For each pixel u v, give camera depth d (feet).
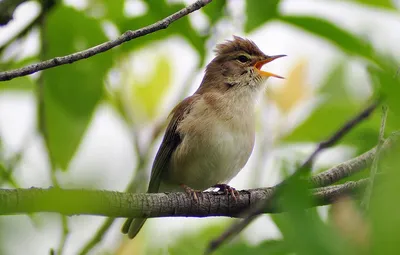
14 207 22.72
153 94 42.91
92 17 33.17
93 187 24.86
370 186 18.08
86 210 19.62
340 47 32.01
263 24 32.04
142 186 36.83
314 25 31.78
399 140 20.04
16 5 29.43
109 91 40.86
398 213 12.46
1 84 38.50
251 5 31.81
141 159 37.78
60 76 33.19
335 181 31.42
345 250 12.87
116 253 36.91
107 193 27.55
